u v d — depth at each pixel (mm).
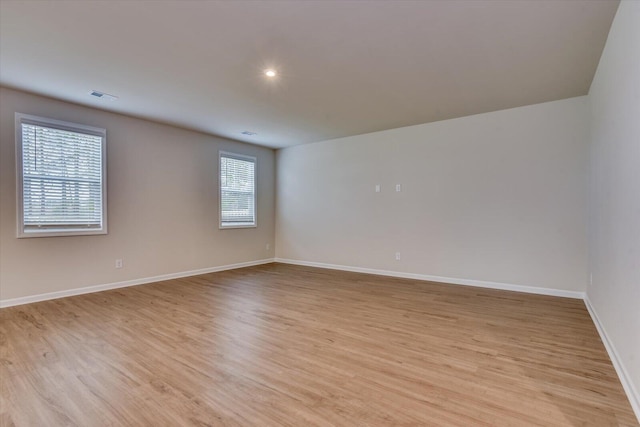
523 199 4219
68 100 3895
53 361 2287
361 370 2170
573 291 3924
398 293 4184
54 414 1695
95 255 4262
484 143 4477
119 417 1673
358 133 5566
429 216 4953
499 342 2623
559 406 1768
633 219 1866
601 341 2643
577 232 3895
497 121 4375
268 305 3658
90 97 3797
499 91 3658
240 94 3711
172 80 3314
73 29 2391
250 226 6359
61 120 3928
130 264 4609
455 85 3477
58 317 3227
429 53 2764
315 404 1791
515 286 4285
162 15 2221
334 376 2092
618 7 2137
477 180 4543
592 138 3469
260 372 2141
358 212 5711
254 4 2104
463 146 4641
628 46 1967
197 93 3676
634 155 1857
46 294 3854
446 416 1685
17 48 2672
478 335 2770
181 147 5203
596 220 3174
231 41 2564
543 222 4098
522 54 2789
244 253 6254
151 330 2881
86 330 2875
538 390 1925
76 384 1987
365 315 3303
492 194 4430
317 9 2154
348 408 1755
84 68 3047
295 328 2939
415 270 5102
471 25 2348
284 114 4469
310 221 6355
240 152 6172
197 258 5453
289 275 5395
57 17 2238
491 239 4449
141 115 4500
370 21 2295
